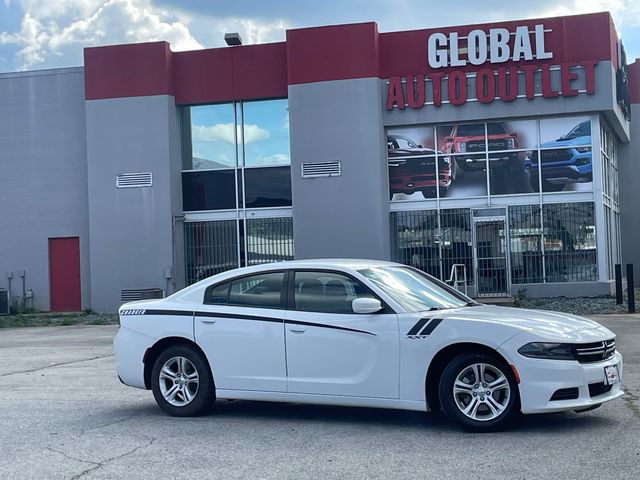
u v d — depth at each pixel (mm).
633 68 28953
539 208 23125
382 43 23625
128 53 24969
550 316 8016
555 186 23078
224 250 25141
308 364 8094
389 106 23453
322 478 6219
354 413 8750
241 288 8680
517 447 6941
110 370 12648
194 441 7609
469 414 7508
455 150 23578
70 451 7309
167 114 24750
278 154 24875
